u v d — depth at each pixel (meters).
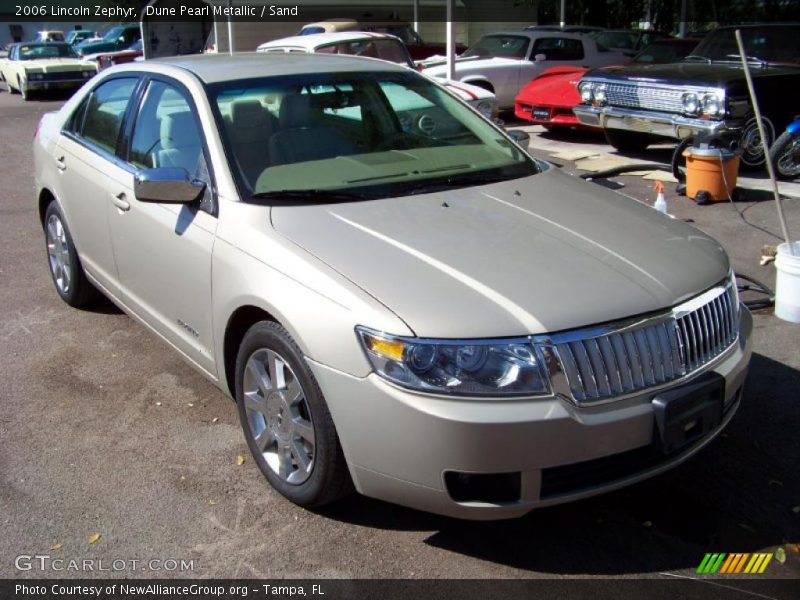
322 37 12.02
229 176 3.61
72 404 4.23
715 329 3.19
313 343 2.94
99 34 44.22
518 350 2.73
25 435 3.91
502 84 13.90
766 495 3.44
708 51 10.54
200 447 3.81
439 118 4.46
